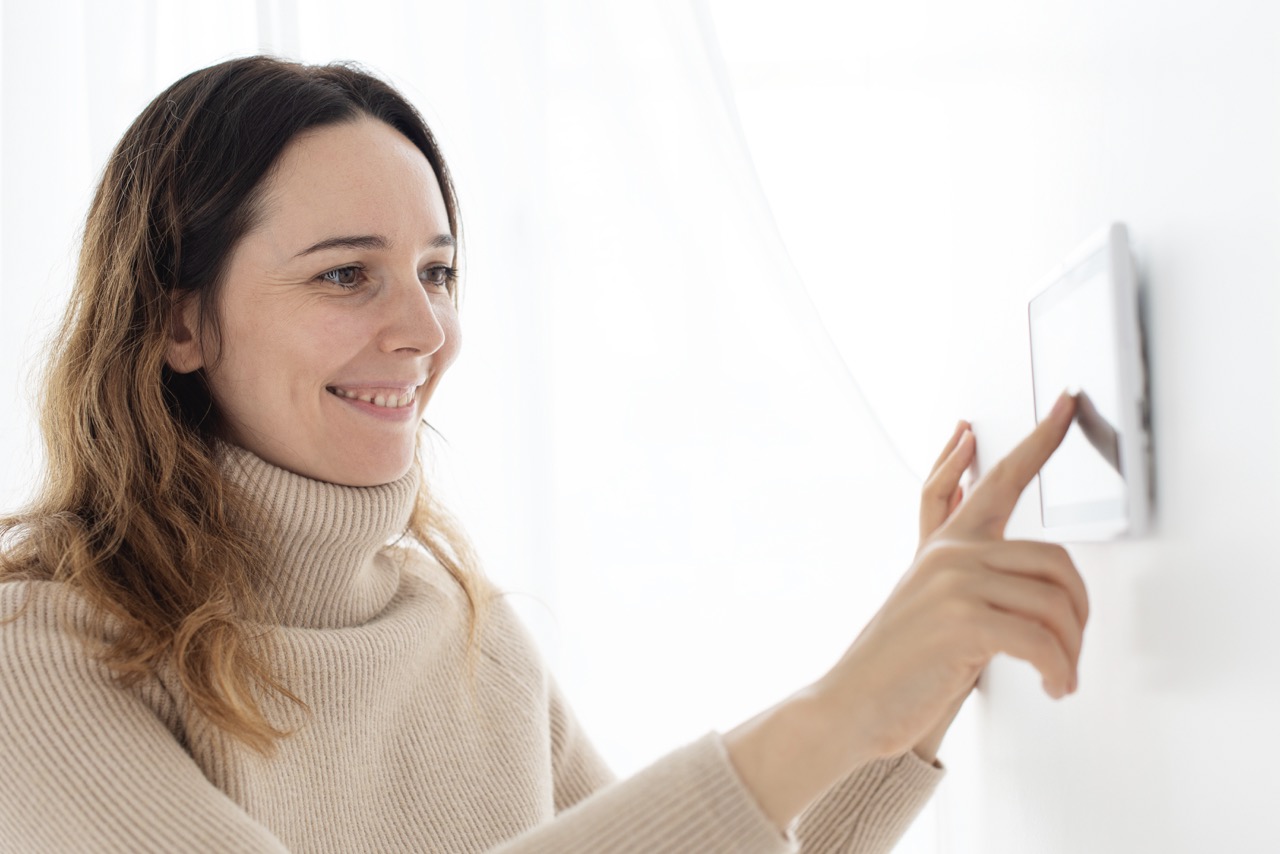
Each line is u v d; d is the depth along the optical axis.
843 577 1.62
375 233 0.87
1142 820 0.58
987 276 1.00
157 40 1.62
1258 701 0.42
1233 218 0.43
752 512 1.63
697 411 1.63
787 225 1.57
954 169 1.21
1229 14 0.43
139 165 0.90
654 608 1.66
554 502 1.67
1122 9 0.59
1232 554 0.44
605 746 1.67
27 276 1.60
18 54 1.62
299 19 1.64
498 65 1.66
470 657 1.07
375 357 0.90
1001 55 0.94
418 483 1.01
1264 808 0.42
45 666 0.76
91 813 0.71
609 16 1.62
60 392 0.93
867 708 0.57
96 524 0.88
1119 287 0.54
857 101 1.56
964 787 1.15
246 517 0.91
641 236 1.62
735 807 0.58
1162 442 0.52
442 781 1.00
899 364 1.53
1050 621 0.54
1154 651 0.55
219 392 0.92
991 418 0.97
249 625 0.88
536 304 1.65
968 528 0.60
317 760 0.91
